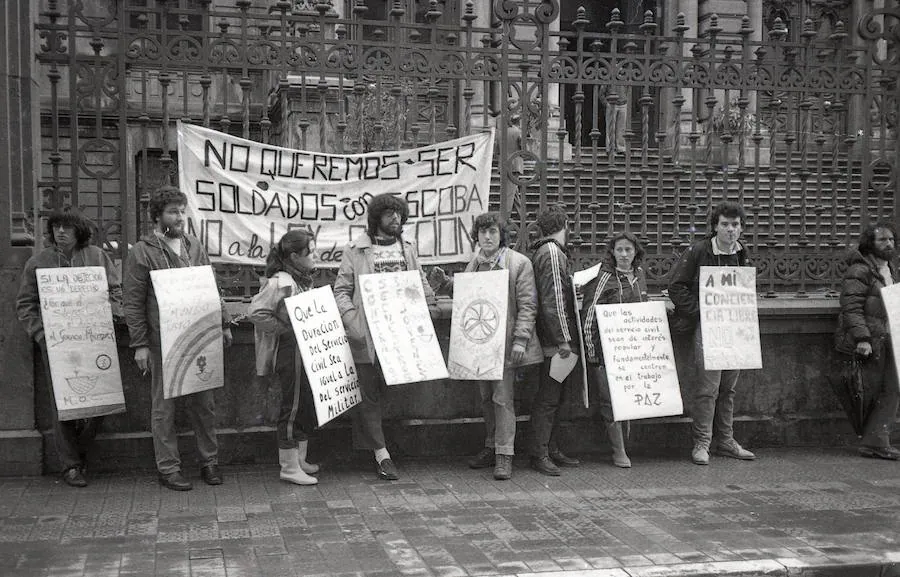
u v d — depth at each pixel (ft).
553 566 14.49
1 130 19.62
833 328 24.12
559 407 21.26
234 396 21.27
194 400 19.49
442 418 22.47
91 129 36.68
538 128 23.03
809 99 24.39
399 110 22.35
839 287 24.31
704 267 21.76
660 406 21.34
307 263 19.52
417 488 19.43
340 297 20.13
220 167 21.11
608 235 23.18
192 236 19.81
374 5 43.73
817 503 18.52
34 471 19.93
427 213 22.45
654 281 23.20
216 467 19.76
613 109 23.00
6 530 16.17
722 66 23.49
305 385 19.76
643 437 23.25
